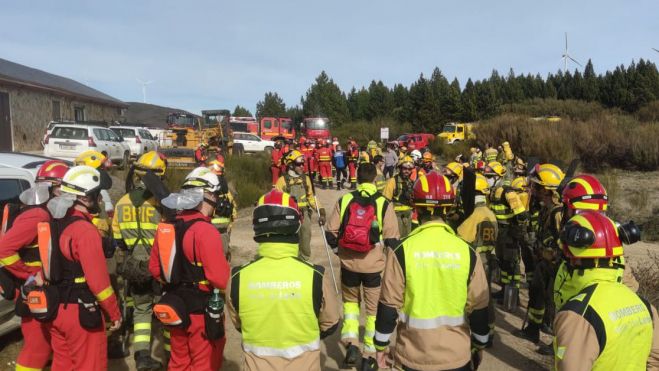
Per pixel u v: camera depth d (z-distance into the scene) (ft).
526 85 255.50
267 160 66.03
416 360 8.68
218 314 10.06
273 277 8.27
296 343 8.30
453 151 100.42
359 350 15.21
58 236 10.29
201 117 104.99
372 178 15.25
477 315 8.68
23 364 11.00
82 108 112.78
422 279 8.65
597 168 71.15
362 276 14.82
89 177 10.78
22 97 85.87
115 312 10.83
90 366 10.67
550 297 15.58
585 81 225.35
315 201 24.45
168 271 10.44
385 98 233.76
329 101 240.53
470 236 18.61
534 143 77.87
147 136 79.71
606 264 7.38
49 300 10.18
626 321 6.89
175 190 41.91
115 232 13.79
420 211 9.28
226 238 17.65
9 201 15.30
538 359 15.57
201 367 10.61
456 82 225.15
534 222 19.38
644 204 45.78
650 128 75.15
